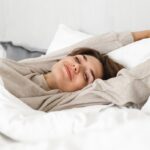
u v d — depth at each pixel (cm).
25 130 97
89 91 127
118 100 119
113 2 176
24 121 98
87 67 145
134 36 160
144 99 121
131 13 172
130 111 100
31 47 216
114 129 82
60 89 142
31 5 206
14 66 144
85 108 115
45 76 146
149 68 126
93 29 188
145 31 161
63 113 101
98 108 114
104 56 153
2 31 222
